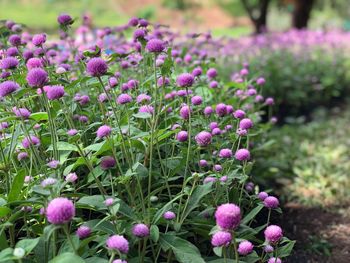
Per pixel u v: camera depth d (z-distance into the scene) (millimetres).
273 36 2676
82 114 837
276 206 712
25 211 617
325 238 1124
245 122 787
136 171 687
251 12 3934
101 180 734
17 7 6992
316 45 2680
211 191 720
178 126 765
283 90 2154
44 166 651
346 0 6312
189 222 665
